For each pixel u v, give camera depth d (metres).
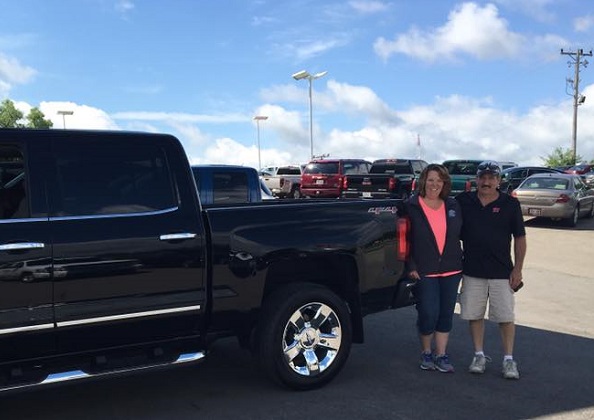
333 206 4.62
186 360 3.99
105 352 3.79
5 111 50.34
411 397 4.38
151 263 3.84
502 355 5.47
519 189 17.08
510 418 3.99
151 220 3.88
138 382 4.68
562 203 16.25
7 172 3.60
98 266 3.66
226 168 9.24
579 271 10.21
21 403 4.23
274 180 28.78
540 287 8.82
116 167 3.88
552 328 6.46
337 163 21.20
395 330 6.38
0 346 3.42
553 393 4.48
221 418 3.96
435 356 5.06
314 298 4.43
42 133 3.72
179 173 4.08
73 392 4.46
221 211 4.16
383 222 4.79
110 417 3.98
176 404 4.21
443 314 4.94
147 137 4.03
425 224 4.80
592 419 4.00
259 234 4.24
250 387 4.56
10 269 3.38
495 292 4.86
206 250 4.07
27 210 3.54
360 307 4.74
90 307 3.64
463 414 4.06
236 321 4.23
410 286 4.91
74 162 3.76
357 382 4.70
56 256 3.53
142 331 3.88
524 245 4.84
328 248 4.48
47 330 3.52
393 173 20.61
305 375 4.44
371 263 4.71
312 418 3.97
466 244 4.93
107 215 3.76
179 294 3.97
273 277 4.59
